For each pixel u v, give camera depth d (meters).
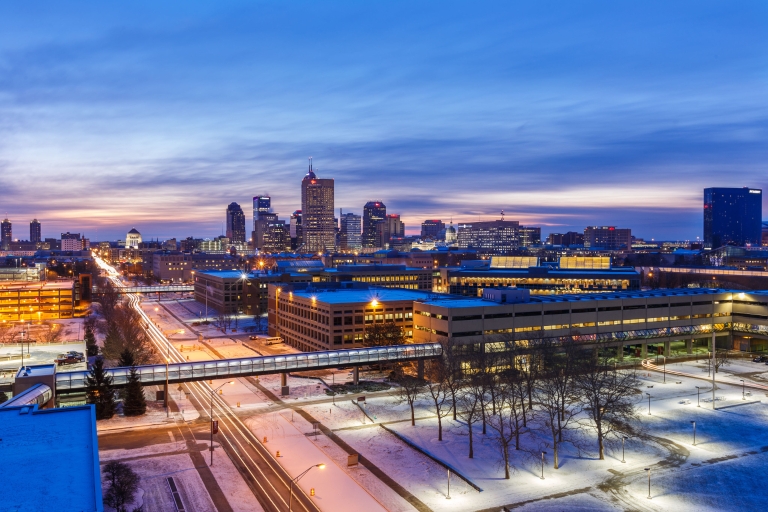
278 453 90.38
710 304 173.75
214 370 119.25
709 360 160.12
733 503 74.06
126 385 111.94
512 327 147.00
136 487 75.88
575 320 155.25
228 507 72.88
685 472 83.62
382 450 92.81
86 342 166.38
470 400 112.19
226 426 105.06
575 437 98.06
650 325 164.62
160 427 104.69
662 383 134.38
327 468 85.44
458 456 89.94
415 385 113.00
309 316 174.25
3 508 39.56
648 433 99.81
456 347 130.50
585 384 102.94
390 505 73.81
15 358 146.25
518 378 110.62
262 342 196.25
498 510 72.44
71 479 44.44
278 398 124.19
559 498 75.62
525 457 89.44
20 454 49.84
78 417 61.03
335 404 118.94
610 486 79.19
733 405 116.38
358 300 169.12
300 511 72.06
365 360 130.00
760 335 168.50
